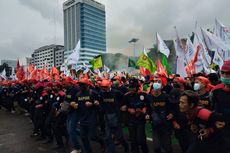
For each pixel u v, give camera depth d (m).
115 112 6.25
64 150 7.34
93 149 7.25
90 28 92.25
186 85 6.83
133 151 5.99
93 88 7.32
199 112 3.27
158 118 5.25
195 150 3.44
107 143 6.26
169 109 5.27
